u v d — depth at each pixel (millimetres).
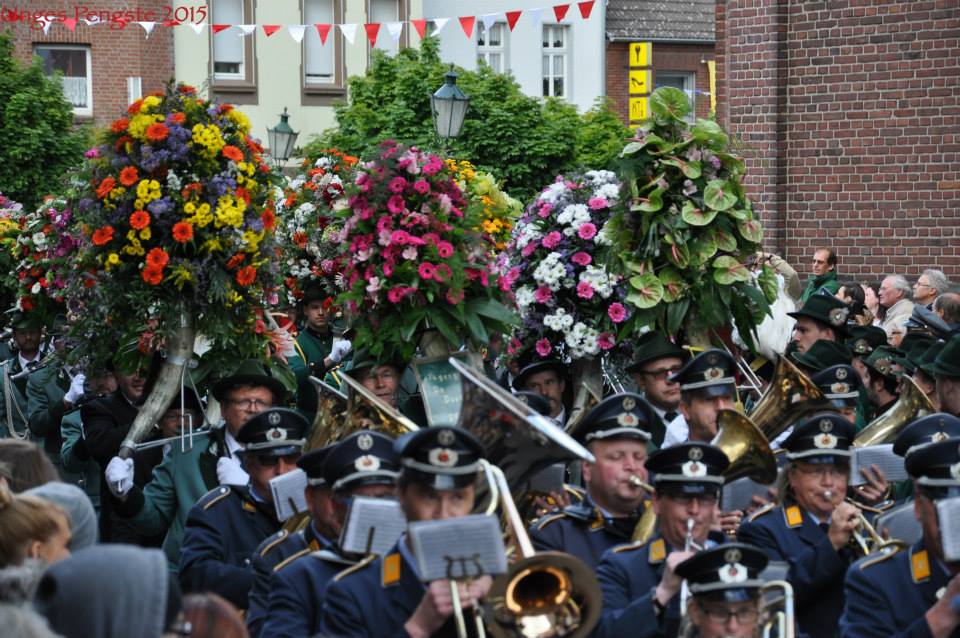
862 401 15047
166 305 12750
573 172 15508
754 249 13992
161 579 5164
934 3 24625
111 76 49219
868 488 10547
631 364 13656
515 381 14641
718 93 27344
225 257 12914
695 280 13734
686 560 7492
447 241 13609
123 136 12898
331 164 18359
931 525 8109
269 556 9547
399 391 14078
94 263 12867
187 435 12641
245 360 12922
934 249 24938
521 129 44062
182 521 12320
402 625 7664
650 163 13898
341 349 17781
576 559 6949
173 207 12703
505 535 8430
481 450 7367
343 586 7793
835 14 25484
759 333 15703
